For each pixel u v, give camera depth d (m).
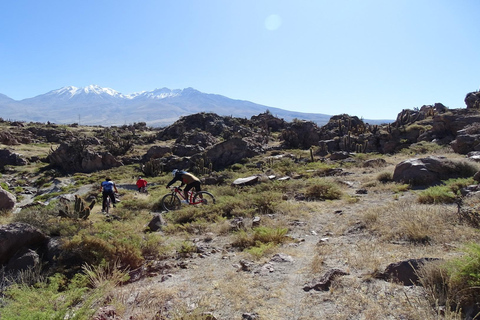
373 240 5.89
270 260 5.48
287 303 3.70
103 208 12.79
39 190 29.34
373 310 3.22
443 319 2.81
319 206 10.20
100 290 4.06
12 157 40.66
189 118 59.78
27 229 6.33
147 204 13.91
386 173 13.63
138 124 85.00
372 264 4.47
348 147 33.94
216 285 4.50
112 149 43.44
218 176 22.58
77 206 9.98
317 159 29.05
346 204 10.07
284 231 7.19
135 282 5.18
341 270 4.35
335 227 7.52
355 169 19.48
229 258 6.00
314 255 5.55
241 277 4.73
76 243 6.05
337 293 3.75
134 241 6.69
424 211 6.75
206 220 10.10
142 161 40.09
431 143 26.66
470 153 15.29
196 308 3.66
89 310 3.45
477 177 9.15
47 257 6.09
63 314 3.15
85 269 5.03
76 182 30.91
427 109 41.78
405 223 6.07
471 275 3.09
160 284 4.86
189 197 11.74
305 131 43.47
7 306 3.63
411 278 3.72
